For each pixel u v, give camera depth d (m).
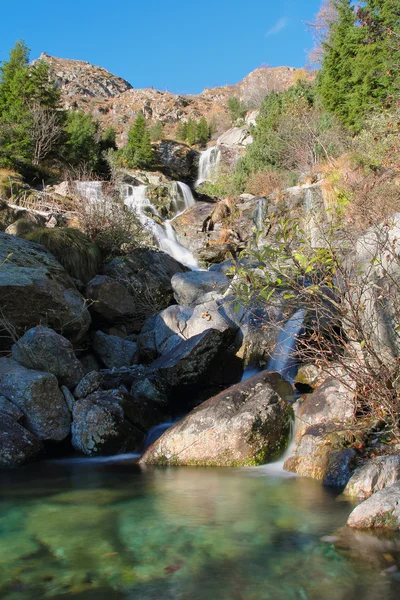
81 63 86.69
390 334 4.98
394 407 4.77
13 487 4.91
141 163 35.88
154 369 7.70
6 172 19.38
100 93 75.81
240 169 26.02
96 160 28.58
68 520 3.92
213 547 3.36
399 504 3.62
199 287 10.04
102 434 6.25
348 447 4.93
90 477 5.25
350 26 21.11
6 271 7.91
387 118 11.95
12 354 7.12
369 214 6.36
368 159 12.09
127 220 13.87
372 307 5.07
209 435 5.66
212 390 7.66
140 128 36.47
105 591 2.81
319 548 3.29
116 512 4.10
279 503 4.22
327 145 18.67
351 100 19.53
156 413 7.03
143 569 3.06
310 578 2.90
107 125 55.34
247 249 5.42
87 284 10.25
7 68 27.16
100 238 13.05
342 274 4.67
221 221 19.72
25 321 7.91
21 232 12.57
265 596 2.72
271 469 5.33
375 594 2.70
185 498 4.44
